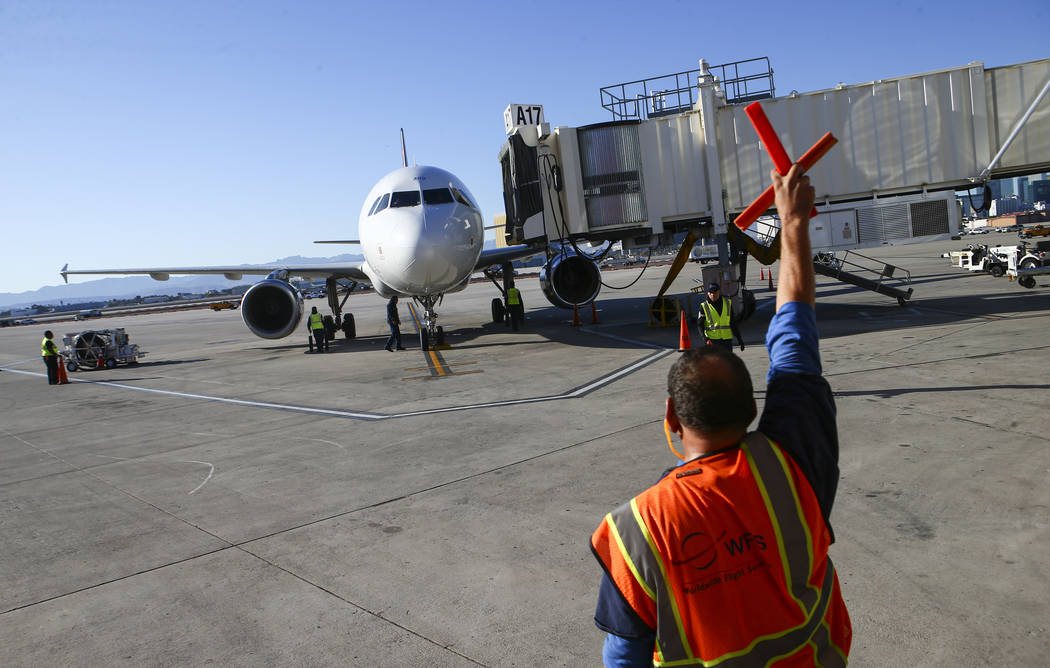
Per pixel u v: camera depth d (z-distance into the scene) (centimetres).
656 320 1955
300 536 564
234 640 407
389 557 509
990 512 494
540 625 398
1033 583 396
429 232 1447
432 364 1550
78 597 481
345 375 1507
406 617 419
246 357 2122
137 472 812
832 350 1231
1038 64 1523
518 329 2184
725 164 1664
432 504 615
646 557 153
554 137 1717
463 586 453
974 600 385
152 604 462
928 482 561
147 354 2545
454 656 373
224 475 768
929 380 909
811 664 156
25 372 2286
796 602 156
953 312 1603
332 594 457
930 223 1638
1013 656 333
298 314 1981
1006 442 639
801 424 170
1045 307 1520
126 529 612
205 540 572
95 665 391
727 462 163
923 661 335
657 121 1688
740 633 153
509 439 819
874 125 1594
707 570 152
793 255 182
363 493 664
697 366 165
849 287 2634
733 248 1731
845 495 552
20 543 597
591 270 2091
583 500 592
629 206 1703
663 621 154
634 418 865
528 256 2167
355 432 934
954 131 1562
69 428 1163
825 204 1661
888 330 1409
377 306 5403
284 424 1030
